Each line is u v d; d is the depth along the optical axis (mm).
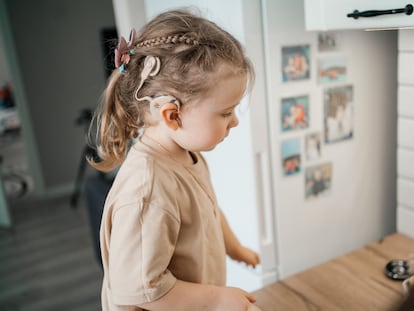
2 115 4262
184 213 691
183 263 709
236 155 1083
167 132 679
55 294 2223
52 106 3812
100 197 2037
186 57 617
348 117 1096
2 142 4180
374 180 1198
